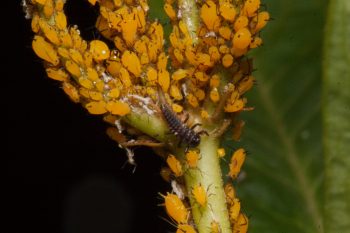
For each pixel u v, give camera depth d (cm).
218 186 11
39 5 11
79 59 11
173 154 11
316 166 13
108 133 11
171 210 11
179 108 11
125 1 11
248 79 11
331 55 11
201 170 11
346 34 11
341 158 12
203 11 11
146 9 11
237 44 11
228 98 11
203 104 11
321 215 13
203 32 11
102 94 11
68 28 11
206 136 11
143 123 11
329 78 11
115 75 11
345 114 12
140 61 11
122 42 11
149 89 11
